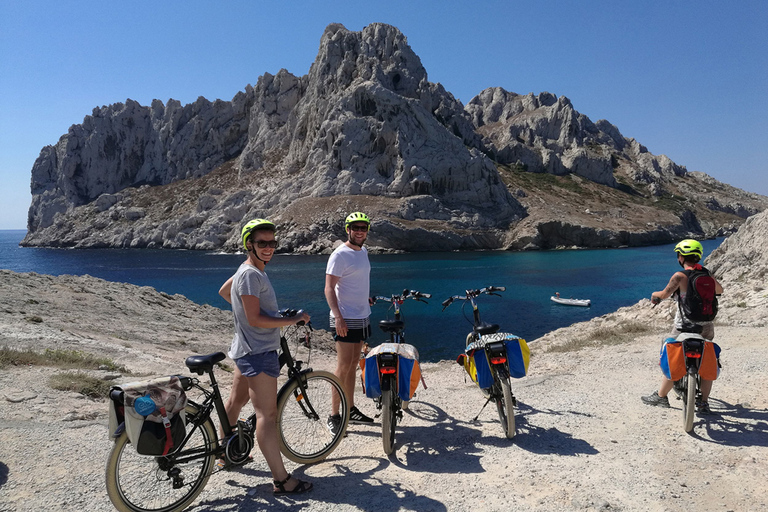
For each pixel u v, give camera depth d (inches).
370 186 3912.4
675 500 132.9
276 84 5580.7
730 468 151.7
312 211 3671.3
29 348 295.3
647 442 173.9
